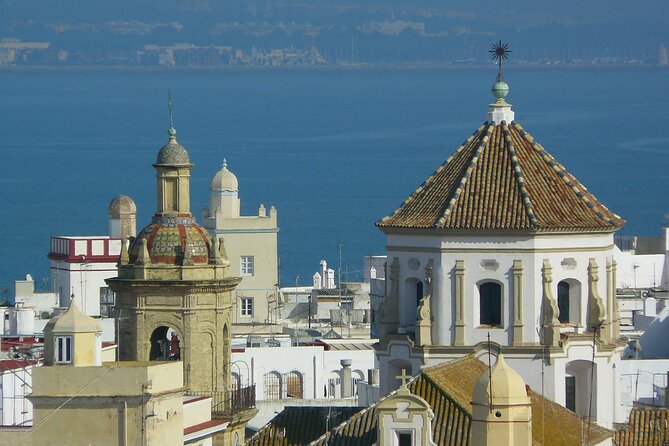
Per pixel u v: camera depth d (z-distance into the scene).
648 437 159.12
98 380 120.81
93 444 120.62
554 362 157.50
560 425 148.50
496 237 158.25
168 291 146.75
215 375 147.25
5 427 130.25
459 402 138.75
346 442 138.88
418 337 158.88
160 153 150.88
